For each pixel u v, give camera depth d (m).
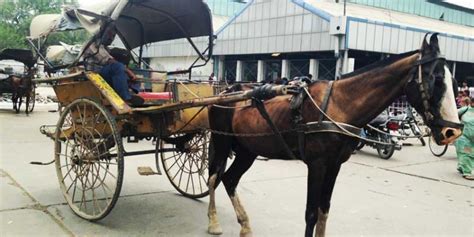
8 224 4.75
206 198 6.18
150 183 6.87
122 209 5.50
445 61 3.52
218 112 5.03
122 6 5.03
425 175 8.47
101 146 5.06
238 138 4.81
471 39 25.02
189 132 5.44
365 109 3.78
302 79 4.33
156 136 5.27
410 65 3.58
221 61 29.16
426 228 5.23
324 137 3.78
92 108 5.11
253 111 4.55
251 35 25.97
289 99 4.16
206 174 7.01
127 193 6.27
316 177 3.88
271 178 7.51
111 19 4.98
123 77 5.15
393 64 3.69
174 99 5.41
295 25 23.09
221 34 28.03
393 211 5.87
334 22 19.97
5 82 16.17
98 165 5.10
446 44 23.70
